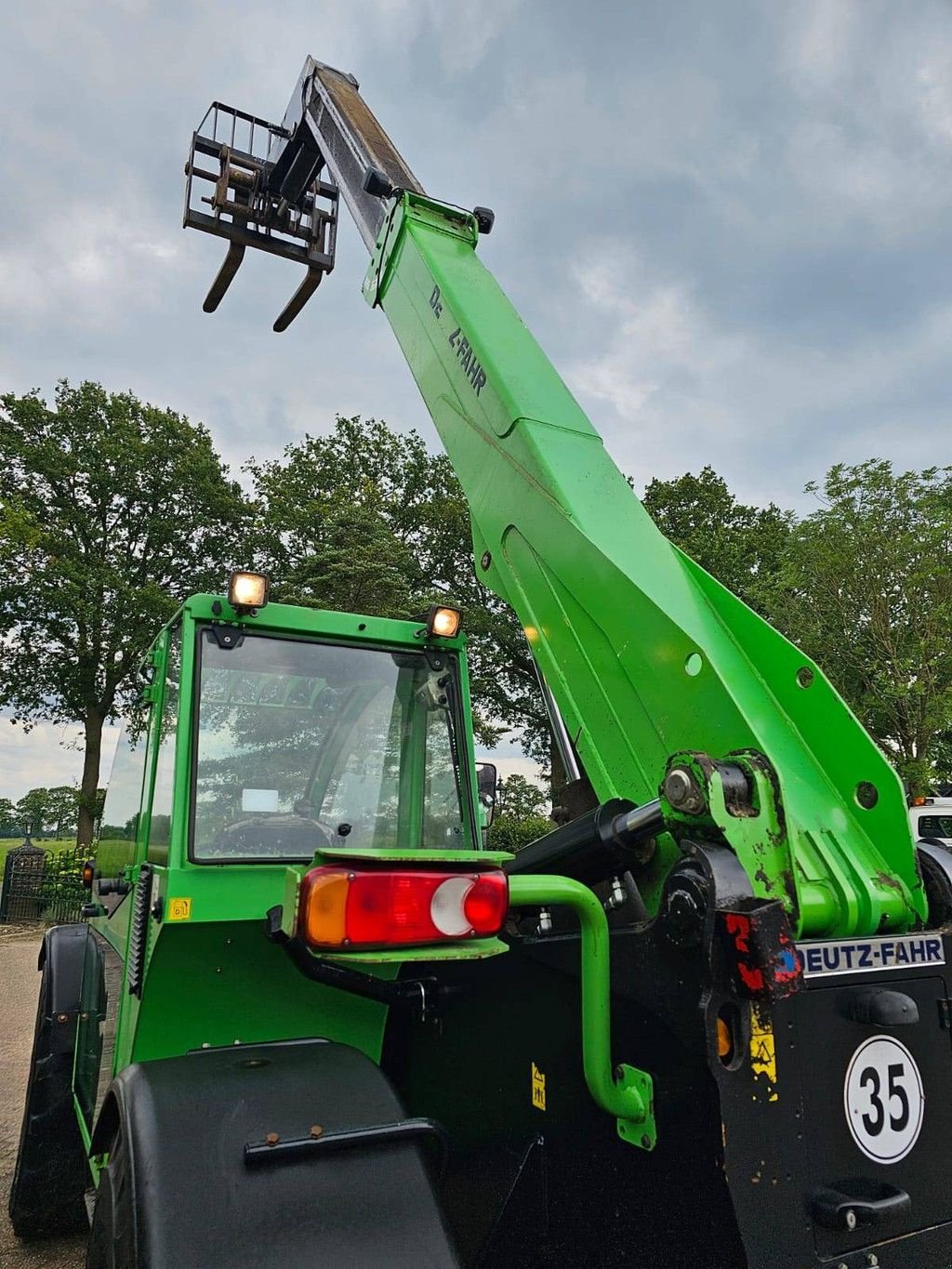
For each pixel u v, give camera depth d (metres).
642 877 1.89
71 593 21.92
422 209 3.48
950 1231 1.66
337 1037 2.34
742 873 1.54
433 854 1.51
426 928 1.45
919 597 13.15
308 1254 1.43
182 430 24.94
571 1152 1.79
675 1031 1.53
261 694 2.54
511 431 2.59
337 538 17.94
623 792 2.00
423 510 22.84
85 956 3.83
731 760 1.69
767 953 1.41
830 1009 1.60
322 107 4.61
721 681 1.81
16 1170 3.59
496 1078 2.06
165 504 24.70
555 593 2.31
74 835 26.12
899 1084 1.66
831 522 13.84
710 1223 1.44
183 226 4.96
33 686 22.80
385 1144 1.65
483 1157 2.06
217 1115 1.67
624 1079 1.63
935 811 11.27
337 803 2.57
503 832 15.59
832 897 1.72
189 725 2.37
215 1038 2.22
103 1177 1.79
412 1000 2.32
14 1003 8.55
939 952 1.77
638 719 2.00
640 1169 1.60
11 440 22.84
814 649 13.80
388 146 4.02
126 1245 1.47
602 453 2.57
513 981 2.04
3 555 16.72
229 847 2.33
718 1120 1.44
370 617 2.75
